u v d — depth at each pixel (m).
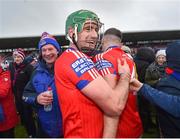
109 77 1.43
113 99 1.33
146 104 4.83
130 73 1.56
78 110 1.33
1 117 3.25
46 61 2.53
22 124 5.46
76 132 1.34
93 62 1.50
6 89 3.17
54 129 2.31
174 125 1.80
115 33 2.13
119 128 1.54
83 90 1.32
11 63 5.14
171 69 1.84
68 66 1.36
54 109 2.28
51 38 2.57
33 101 2.42
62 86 1.37
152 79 4.58
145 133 5.02
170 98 1.72
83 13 1.45
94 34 1.46
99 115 1.36
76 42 1.46
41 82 2.46
